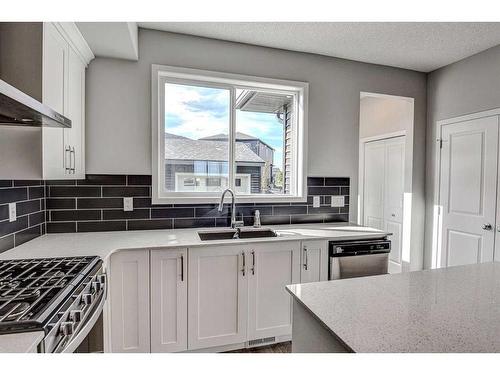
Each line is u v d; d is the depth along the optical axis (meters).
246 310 2.06
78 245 1.81
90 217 2.25
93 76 2.23
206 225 2.54
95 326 1.47
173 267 1.89
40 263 1.40
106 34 1.89
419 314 0.95
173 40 2.41
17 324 0.84
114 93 2.28
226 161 2.67
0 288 1.09
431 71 3.26
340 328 0.86
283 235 2.25
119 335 1.80
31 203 1.94
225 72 2.55
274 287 2.12
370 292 1.14
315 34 2.45
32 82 1.43
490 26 2.30
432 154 3.26
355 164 3.02
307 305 1.02
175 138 2.52
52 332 0.88
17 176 1.45
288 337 2.22
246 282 2.05
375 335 0.82
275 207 2.75
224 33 2.43
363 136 4.27
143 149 2.36
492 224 2.66
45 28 1.46
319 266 2.22
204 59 2.49
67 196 2.20
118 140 2.30
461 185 2.94
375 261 2.31
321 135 2.90
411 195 3.32
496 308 0.99
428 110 3.31
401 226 3.67
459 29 2.35
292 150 2.93
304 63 2.81
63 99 1.72
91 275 1.30
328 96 2.91
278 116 2.88
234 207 2.50
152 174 2.38
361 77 3.03
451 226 3.04
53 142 1.60
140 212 2.36
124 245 1.83
